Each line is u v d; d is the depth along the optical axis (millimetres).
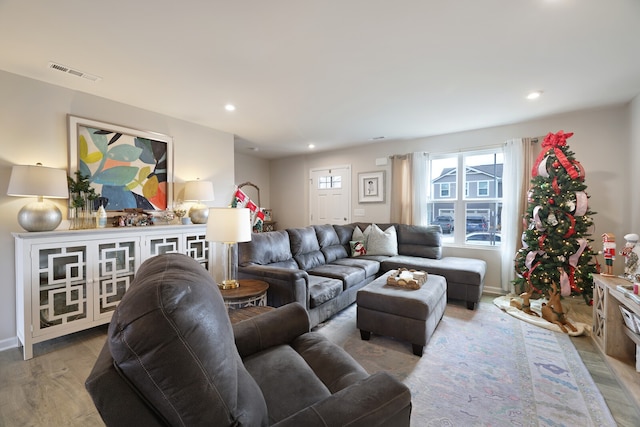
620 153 3238
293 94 2904
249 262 2938
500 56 2189
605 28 1832
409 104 3172
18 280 2322
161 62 2260
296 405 1036
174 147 3605
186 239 3316
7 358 2211
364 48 2082
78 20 1744
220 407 667
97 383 633
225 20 1759
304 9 1660
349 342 2482
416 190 4562
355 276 3363
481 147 4125
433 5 1634
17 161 2422
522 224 3721
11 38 1921
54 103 2619
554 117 3598
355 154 5340
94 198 2809
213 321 721
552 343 2434
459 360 2170
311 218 5988
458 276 3359
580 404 1673
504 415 1592
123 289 2750
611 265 2371
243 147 5371
